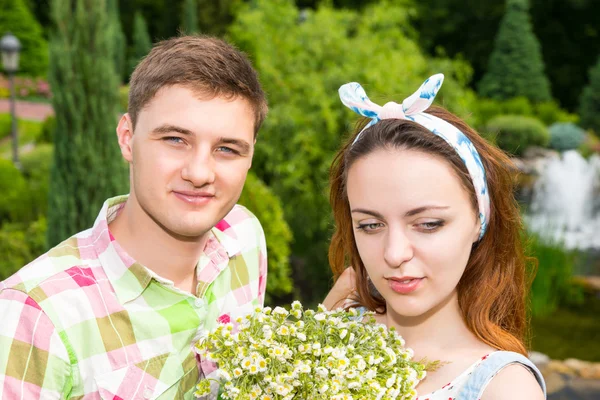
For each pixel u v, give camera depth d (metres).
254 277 2.01
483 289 1.68
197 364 1.73
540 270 7.68
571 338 6.91
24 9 23.95
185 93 1.52
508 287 1.72
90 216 5.52
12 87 12.90
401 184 1.50
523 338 1.77
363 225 1.59
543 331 7.10
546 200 11.95
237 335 1.48
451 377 1.59
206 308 1.77
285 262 6.02
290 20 8.25
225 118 1.54
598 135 15.79
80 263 1.65
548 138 13.11
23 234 7.92
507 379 1.49
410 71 7.64
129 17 24.98
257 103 1.62
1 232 7.86
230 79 1.54
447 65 8.16
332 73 7.13
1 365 1.49
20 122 18.39
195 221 1.58
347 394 1.38
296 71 7.47
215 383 1.72
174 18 23.00
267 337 1.44
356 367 1.43
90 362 1.59
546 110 16.08
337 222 1.91
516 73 16.88
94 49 5.46
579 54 20.09
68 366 1.55
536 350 6.61
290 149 7.03
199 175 1.53
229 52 1.59
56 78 5.41
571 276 8.38
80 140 5.43
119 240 1.71
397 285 1.56
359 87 1.68
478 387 1.51
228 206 1.63
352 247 1.88
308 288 7.32
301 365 1.39
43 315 1.53
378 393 1.41
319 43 7.53
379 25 8.55
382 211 1.53
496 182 1.68
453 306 1.70
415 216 1.51
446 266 1.54
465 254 1.58
